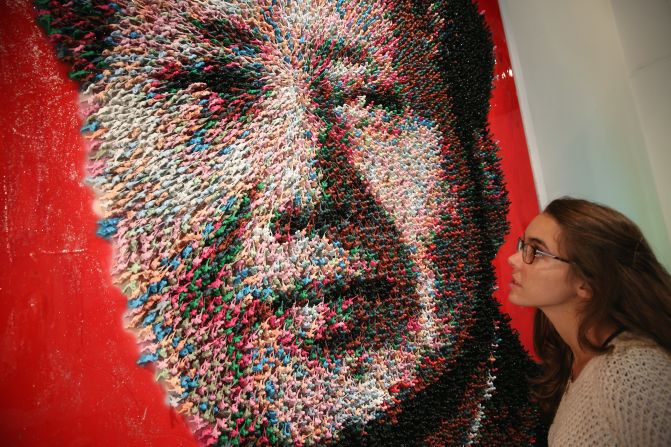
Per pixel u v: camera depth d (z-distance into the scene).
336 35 0.64
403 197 0.68
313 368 0.54
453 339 0.71
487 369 0.74
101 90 0.45
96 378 0.43
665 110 0.78
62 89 0.45
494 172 0.81
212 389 0.47
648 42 0.80
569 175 0.90
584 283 0.61
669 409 0.47
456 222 0.73
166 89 0.49
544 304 0.64
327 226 0.59
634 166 0.80
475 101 0.81
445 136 0.76
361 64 0.67
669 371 0.49
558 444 0.57
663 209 0.77
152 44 0.48
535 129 0.95
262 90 0.55
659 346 0.54
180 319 0.46
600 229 0.58
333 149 0.61
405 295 0.65
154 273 0.46
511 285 0.69
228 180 0.51
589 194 0.87
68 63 0.45
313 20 0.62
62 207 0.44
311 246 0.56
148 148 0.46
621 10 0.81
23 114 0.43
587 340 0.58
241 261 0.50
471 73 0.81
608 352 0.54
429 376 0.66
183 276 0.47
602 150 0.85
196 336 0.47
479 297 0.76
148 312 0.45
